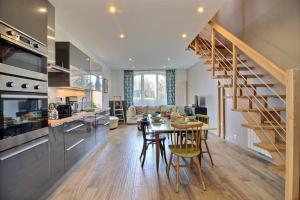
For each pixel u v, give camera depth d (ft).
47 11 9.16
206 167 11.78
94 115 15.40
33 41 7.55
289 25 10.64
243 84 12.13
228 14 17.71
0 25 5.79
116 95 33.22
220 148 15.97
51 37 9.89
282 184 9.46
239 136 16.57
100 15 11.45
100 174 10.93
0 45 5.86
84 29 13.70
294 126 6.30
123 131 24.53
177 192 8.79
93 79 18.52
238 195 8.48
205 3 10.23
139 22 12.57
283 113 10.53
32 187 7.20
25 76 6.98
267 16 12.57
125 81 33.09
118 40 16.35
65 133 10.07
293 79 6.26
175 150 9.83
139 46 18.28
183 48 19.08
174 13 11.32
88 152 13.89
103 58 23.66
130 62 26.45
